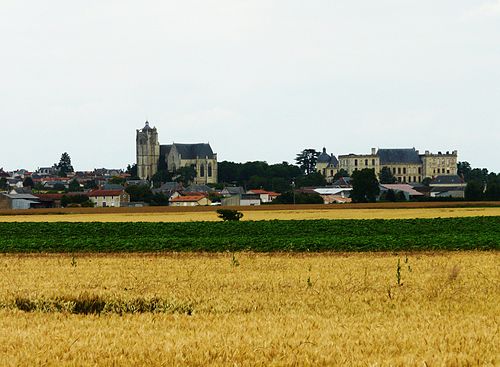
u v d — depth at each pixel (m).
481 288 61.69
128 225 154.25
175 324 47.12
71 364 36.16
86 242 116.94
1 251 112.50
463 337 41.53
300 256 100.06
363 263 86.00
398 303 55.19
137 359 37.06
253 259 93.56
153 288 64.12
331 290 62.38
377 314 50.44
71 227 153.25
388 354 37.91
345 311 52.47
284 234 139.62
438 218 161.38
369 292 60.53
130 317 50.66
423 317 48.78
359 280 68.38
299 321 47.91
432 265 82.38
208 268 82.50
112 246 113.06
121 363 36.56
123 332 43.97
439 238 114.75
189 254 105.69
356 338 41.97
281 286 65.12
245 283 67.44
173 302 55.47
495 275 71.25
